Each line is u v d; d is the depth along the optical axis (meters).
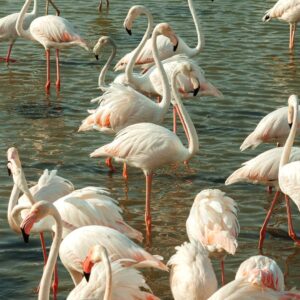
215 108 18.39
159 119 14.51
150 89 16.73
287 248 11.52
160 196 13.40
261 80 20.72
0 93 19.47
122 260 8.82
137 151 12.30
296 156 12.05
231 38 24.95
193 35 24.98
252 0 30.75
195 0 30.38
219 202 10.03
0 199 13.02
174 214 12.67
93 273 8.58
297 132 13.96
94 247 8.03
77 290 8.53
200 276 8.84
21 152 15.29
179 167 14.76
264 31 26.12
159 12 28.22
